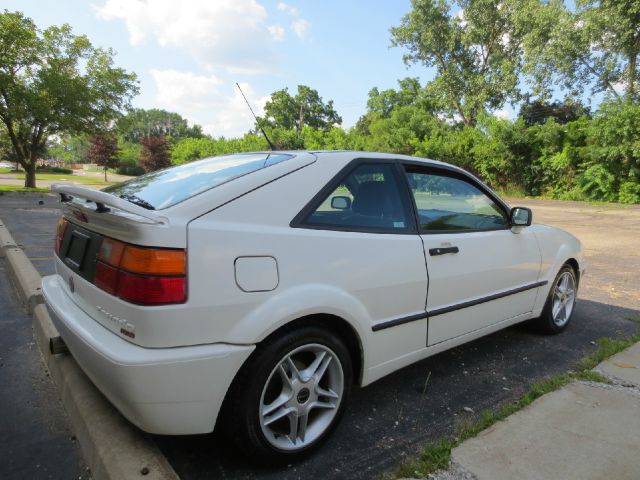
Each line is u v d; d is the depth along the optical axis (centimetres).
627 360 361
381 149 3712
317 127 7775
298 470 225
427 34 3444
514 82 3316
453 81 3562
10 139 2541
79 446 240
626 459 232
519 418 269
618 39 2498
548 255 404
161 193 243
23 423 258
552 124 2653
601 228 1362
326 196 248
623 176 2345
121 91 2442
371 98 6053
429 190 311
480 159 3003
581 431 256
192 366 194
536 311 402
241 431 212
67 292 261
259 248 212
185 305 193
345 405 250
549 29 2802
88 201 237
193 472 220
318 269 231
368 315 255
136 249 193
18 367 324
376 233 264
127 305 194
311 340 229
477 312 332
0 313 430
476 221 342
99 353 197
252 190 224
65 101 2259
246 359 208
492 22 3350
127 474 198
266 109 7600
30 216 1250
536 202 2445
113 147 4591
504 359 371
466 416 279
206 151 5356
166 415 195
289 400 226
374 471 224
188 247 195
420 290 282
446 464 224
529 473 219
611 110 2275
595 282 650
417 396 304
